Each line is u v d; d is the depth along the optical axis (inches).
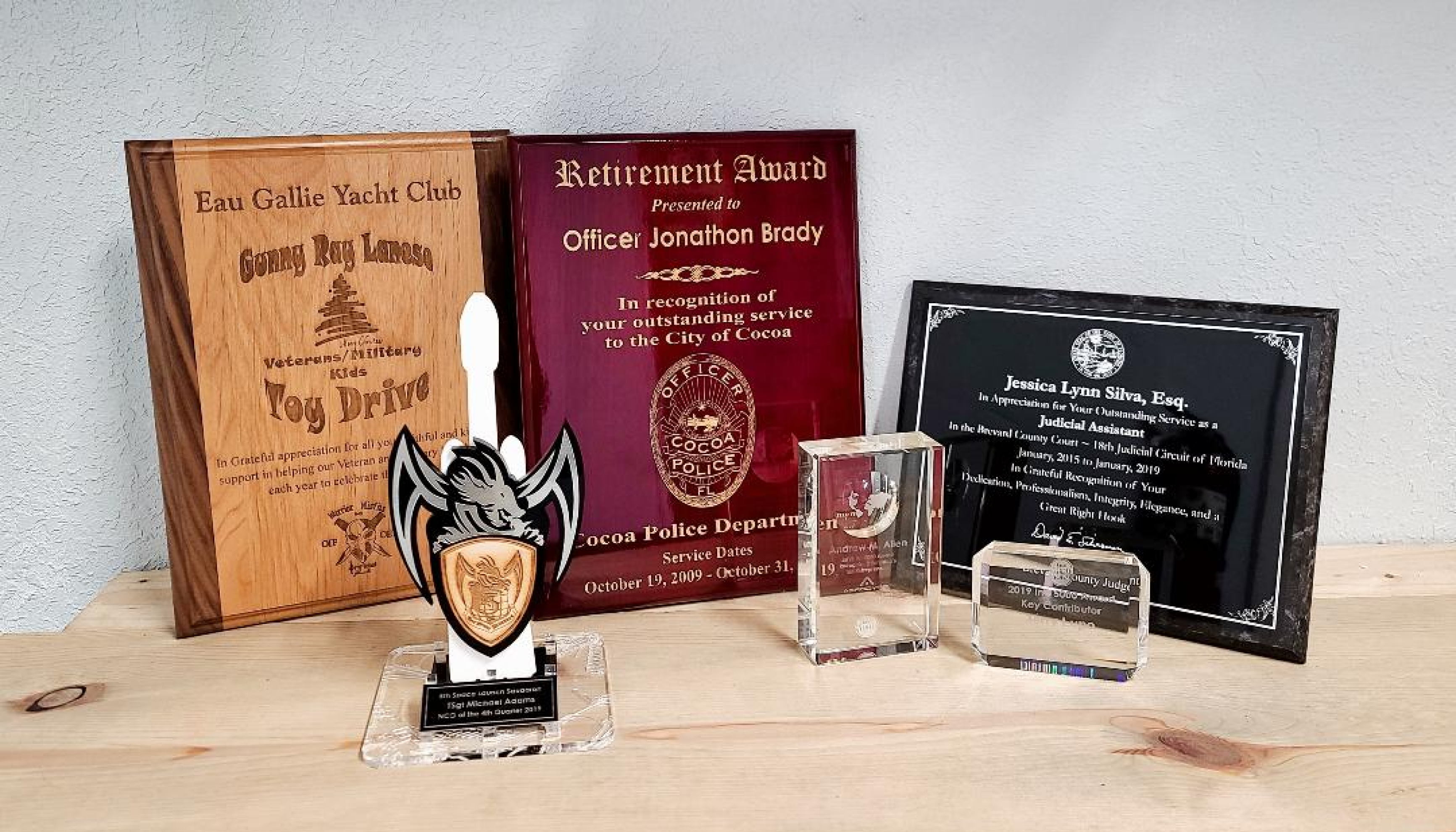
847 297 36.9
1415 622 35.0
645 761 27.6
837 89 37.3
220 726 29.1
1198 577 33.8
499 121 36.7
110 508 38.5
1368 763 27.5
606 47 36.5
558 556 30.7
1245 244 38.5
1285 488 32.8
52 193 35.7
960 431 37.1
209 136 35.8
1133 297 34.8
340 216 33.0
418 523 35.5
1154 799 26.0
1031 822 25.2
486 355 28.8
